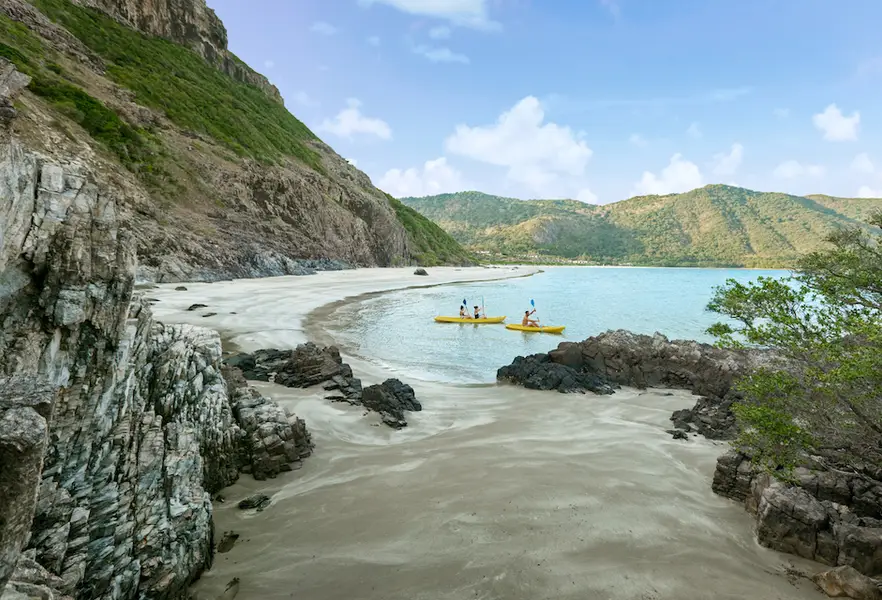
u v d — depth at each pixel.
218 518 8.73
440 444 12.36
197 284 43.09
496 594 6.76
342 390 15.97
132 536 5.98
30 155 4.89
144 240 42.25
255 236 60.44
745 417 8.95
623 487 10.02
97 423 5.92
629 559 7.62
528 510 8.98
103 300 5.71
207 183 61.19
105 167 44.78
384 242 103.25
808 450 8.32
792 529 7.95
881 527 7.95
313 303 39.66
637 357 20.69
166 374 8.25
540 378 18.86
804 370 8.49
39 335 5.05
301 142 115.25
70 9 73.94
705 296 65.06
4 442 2.94
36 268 4.99
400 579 7.05
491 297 60.09
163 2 96.62
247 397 11.93
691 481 10.53
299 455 11.16
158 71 79.75
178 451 7.53
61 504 5.08
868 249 8.68
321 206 82.69
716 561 7.67
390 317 37.47
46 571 4.37
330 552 7.72
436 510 8.98
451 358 24.69
